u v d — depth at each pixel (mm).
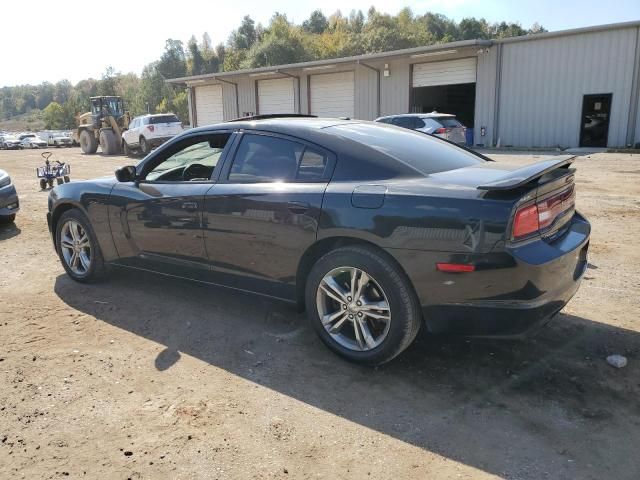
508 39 21656
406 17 90500
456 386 3082
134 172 4484
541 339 3637
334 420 2766
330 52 75125
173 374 3256
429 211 2910
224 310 4246
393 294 3066
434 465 2410
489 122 22922
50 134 48156
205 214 3832
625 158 16312
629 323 3854
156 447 2549
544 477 2324
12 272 5383
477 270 2811
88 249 4895
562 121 21109
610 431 2637
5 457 2475
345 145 3412
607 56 19688
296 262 3438
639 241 6098
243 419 2777
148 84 111812
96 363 3395
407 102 25312
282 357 3463
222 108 32906
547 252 2863
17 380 3174
